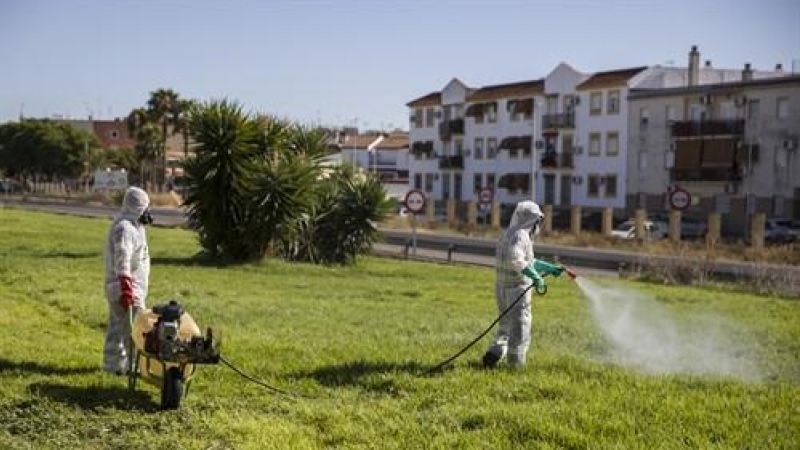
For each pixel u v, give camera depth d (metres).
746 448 7.50
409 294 20.22
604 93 74.75
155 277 21.17
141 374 8.77
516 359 10.33
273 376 9.97
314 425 8.12
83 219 49.44
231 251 26.83
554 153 79.81
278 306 16.42
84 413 8.25
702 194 65.25
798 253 34.78
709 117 65.38
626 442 7.58
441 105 95.44
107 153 110.25
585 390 9.38
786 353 13.02
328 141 29.78
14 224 41.47
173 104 96.62
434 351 11.74
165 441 7.52
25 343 11.43
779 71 73.44
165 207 74.00
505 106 86.44
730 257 36.25
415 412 8.51
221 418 8.20
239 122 26.48
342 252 28.59
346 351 11.53
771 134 60.75
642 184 71.12
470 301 18.91
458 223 56.88
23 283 18.36
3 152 108.44
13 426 7.82
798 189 59.19
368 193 28.66
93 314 14.04
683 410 8.65
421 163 98.31
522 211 10.29
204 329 13.30
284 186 26.62
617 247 43.06
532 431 7.81
